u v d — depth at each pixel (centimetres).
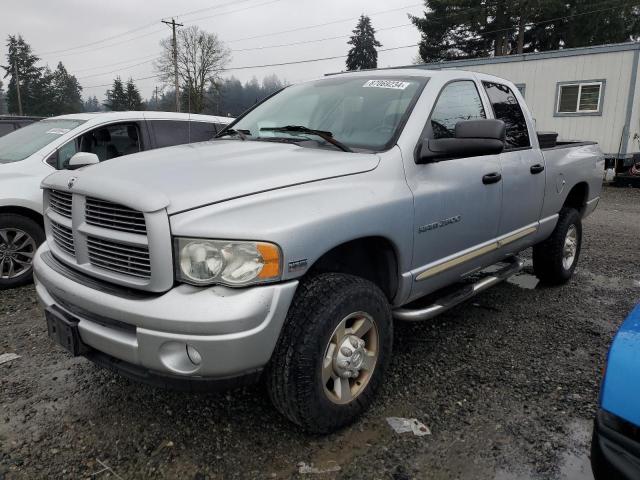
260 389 308
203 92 5634
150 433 264
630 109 1466
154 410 285
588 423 276
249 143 326
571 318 427
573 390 309
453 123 342
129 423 273
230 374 218
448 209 315
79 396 300
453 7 3331
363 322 264
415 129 305
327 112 342
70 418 278
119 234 230
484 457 247
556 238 479
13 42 7500
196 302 211
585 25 3350
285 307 225
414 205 288
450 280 340
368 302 262
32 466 239
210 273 214
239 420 276
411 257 294
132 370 230
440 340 380
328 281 250
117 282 233
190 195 223
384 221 268
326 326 239
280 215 227
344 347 255
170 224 216
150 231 215
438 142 295
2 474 234
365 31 5847
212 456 246
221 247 214
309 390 238
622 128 1491
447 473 236
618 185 1509
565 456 248
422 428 269
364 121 320
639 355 156
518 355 356
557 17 3412
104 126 575
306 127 337
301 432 265
